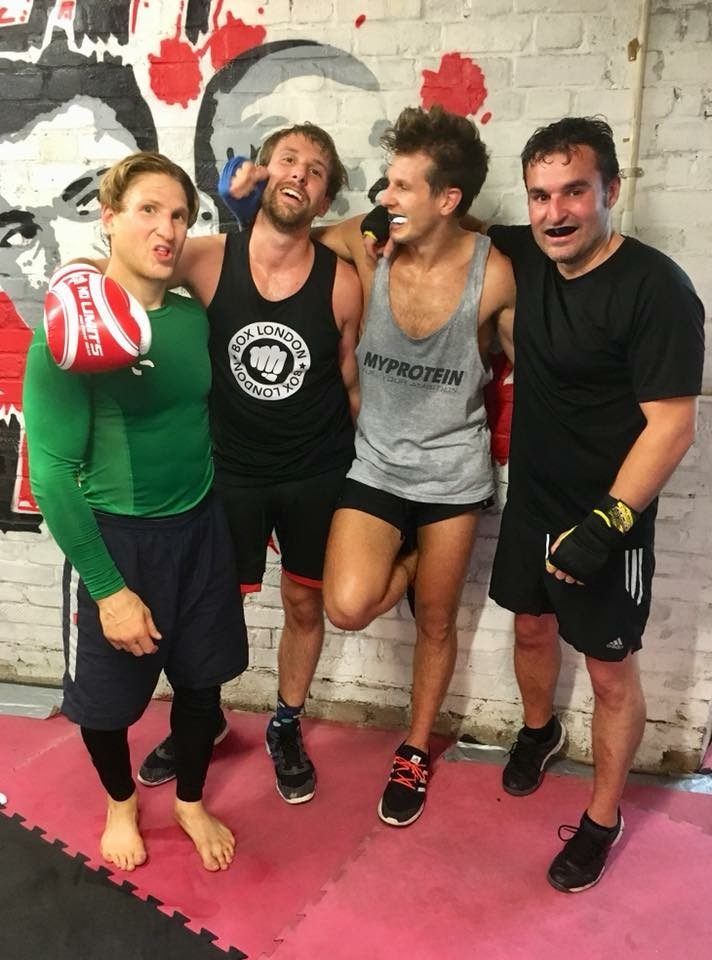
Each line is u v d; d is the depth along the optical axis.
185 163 2.00
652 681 2.14
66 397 1.41
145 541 1.58
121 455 1.52
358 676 2.34
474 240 1.72
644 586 1.66
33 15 1.97
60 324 1.32
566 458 1.65
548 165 1.43
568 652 2.16
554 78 1.79
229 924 1.71
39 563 2.42
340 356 1.87
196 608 1.68
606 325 1.49
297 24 1.86
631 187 1.81
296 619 2.05
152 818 2.00
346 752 2.26
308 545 1.94
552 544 1.73
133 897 1.77
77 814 2.01
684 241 1.82
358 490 1.88
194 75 1.94
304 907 1.75
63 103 2.01
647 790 2.12
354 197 1.96
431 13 1.80
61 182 2.07
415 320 1.75
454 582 1.94
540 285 1.59
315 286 1.75
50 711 2.41
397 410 1.84
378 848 1.91
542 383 1.62
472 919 1.72
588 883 1.78
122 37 1.94
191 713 1.78
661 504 1.98
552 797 2.08
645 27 1.70
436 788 2.12
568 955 1.64
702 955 1.64
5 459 2.34
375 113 1.89
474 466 1.86
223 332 1.77
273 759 2.12
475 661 2.25
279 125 1.93
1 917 1.72
